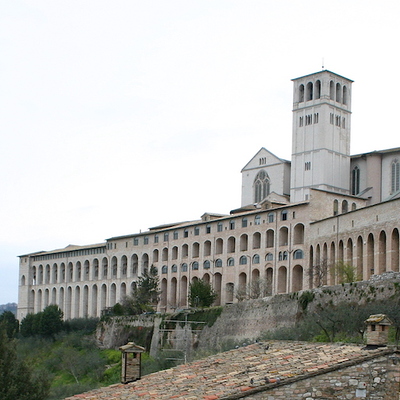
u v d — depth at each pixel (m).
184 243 180.38
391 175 185.12
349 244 128.00
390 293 93.94
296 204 148.38
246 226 162.00
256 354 42.12
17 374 76.56
